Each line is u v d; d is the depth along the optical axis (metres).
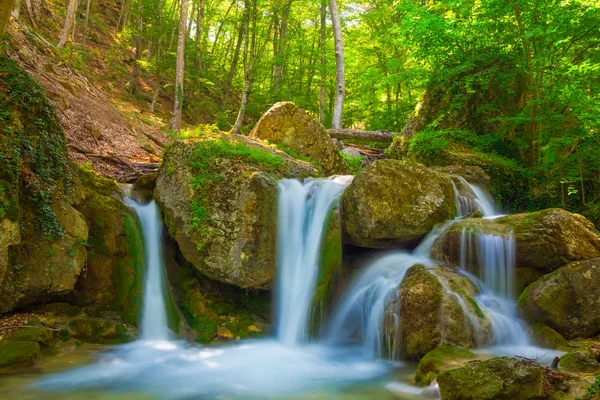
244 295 8.65
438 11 15.23
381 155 17.31
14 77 7.27
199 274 8.77
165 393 5.50
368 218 8.34
